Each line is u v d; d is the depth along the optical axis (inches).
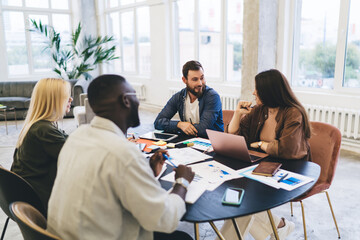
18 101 254.5
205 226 91.2
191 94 95.3
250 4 169.2
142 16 292.2
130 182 36.4
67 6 345.7
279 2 175.3
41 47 333.7
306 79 177.9
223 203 47.6
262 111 79.0
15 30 319.3
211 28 231.3
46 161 67.6
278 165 60.9
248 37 173.9
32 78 331.3
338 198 107.1
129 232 39.9
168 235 54.9
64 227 37.6
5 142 188.9
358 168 133.4
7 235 88.4
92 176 36.3
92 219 36.3
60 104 69.5
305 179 56.1
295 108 70.1
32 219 43.8
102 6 340.8
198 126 89.7
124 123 41.8
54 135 66.8
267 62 177.9
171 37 264.8
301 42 176.7
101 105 39.7
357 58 152.9
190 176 48.2
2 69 314.2
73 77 305.6
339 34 156.0
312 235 85.4
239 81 218.5
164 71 270.4
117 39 331.0
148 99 295.0
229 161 66.3
